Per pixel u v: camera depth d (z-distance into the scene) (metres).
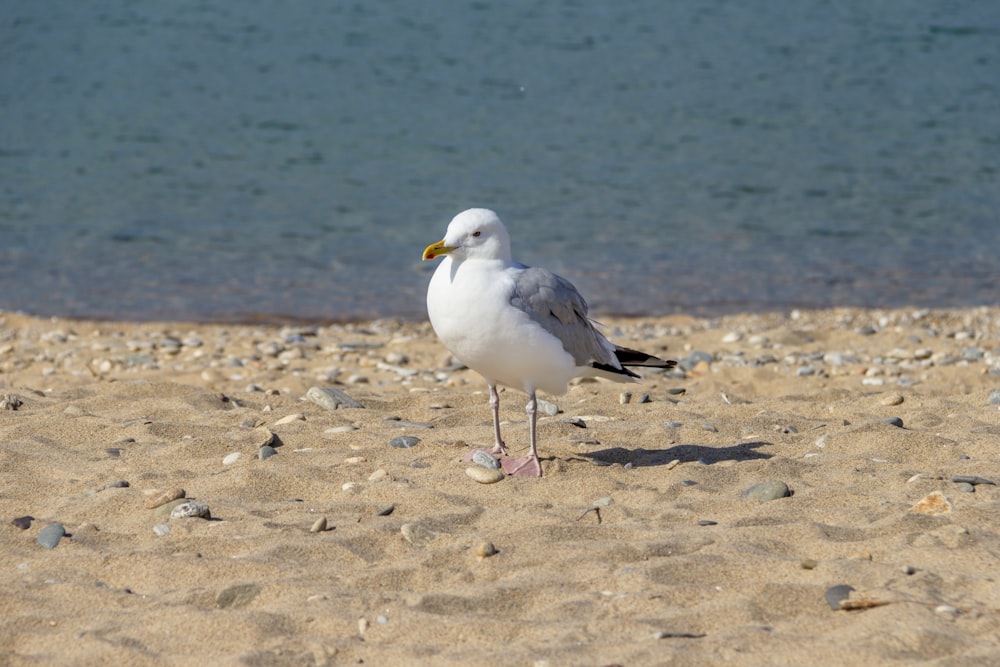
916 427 9.59
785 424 9.64
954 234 23.30
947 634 5.27
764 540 6.60
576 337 8.03
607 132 30.59
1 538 6.86
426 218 24.03
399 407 10.74
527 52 39.22
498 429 8.46
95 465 8.30
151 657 5.34
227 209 24.42
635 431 9.30
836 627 5.48
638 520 7.12
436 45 39.97
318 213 24.23
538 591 5.99
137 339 15.59
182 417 9.98
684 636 5.39
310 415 9.99
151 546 6.69
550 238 22.70
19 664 5.29
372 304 18.61
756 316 17.61
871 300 19.00
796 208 24.97
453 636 5.50
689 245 22.42
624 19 44.31
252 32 41.59
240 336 16.05
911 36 42.12
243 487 7.75
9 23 42.22
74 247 21.70
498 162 27.94
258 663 5.23
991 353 14.11
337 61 37.75
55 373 13.26
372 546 6.69
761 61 38.56
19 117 31.06
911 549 6.37
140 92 33.88
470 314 7.64
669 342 15.34
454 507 7.34
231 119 31.47
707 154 28.84
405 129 30.70
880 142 30.03
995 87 35.28
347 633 5.57
